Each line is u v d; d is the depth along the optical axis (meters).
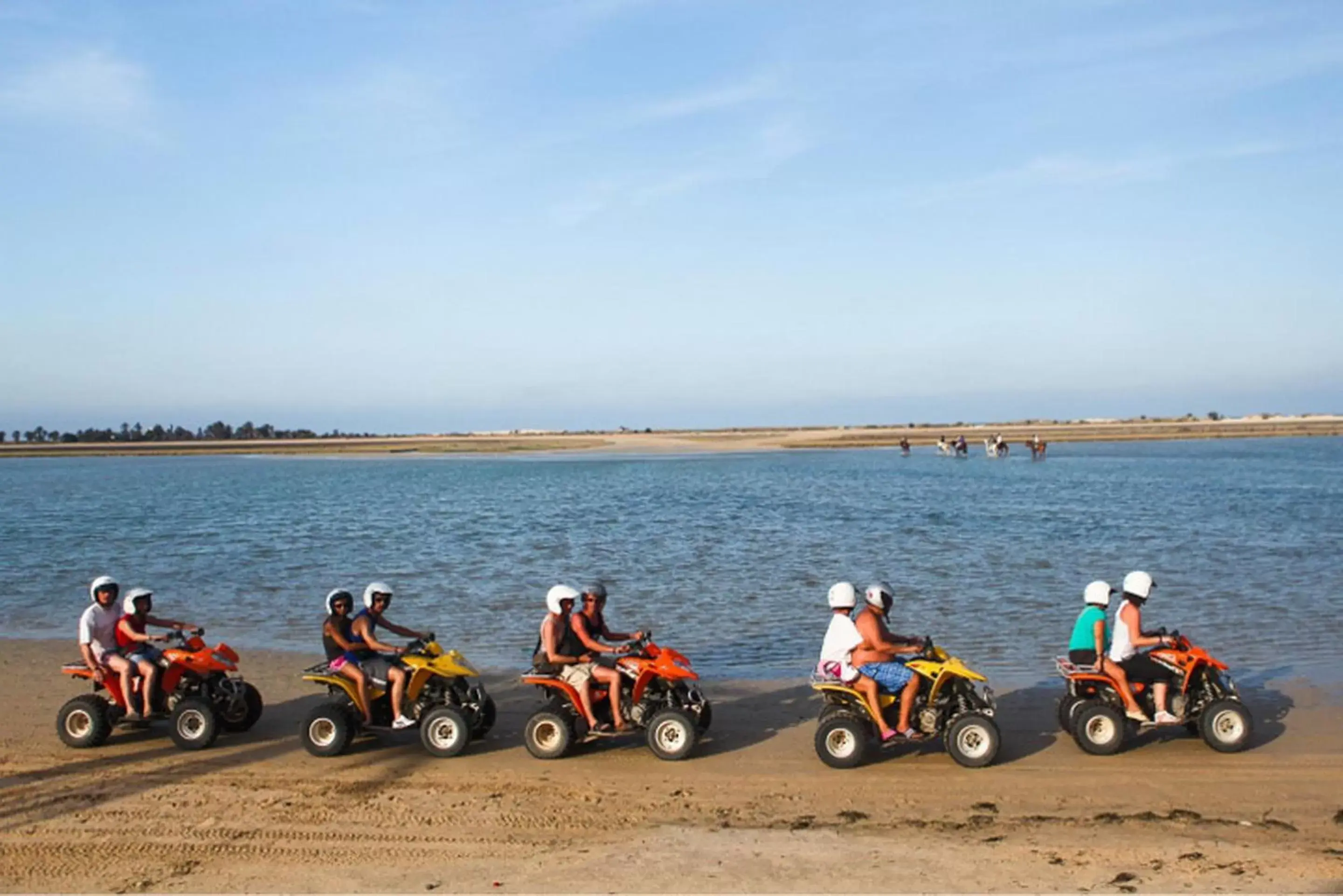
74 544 30.47
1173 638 10.12
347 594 10.52
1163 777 9.27
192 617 18.44
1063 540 28.06
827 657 9.96
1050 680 13.10
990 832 7.98
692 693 10.37
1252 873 7.02
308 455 144.12
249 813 8.59
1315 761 9.66
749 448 131.38
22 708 12.12
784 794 8.99
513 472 77.31
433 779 9.51
